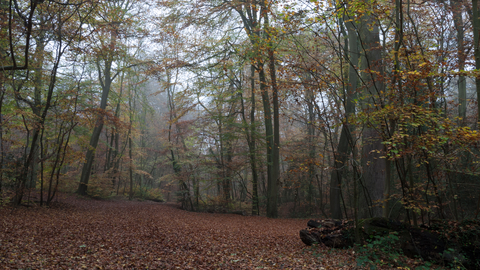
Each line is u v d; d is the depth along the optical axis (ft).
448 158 19.60
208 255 22.09
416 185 23.75
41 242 22.57
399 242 20.53
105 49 46.52
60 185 59.82
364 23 32.83
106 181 73.82
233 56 54.39
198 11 51.08
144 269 17.88
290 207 71.36
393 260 18.45
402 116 18.98
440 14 29.78
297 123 84.17
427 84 21.99
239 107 66.13
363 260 17.07
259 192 88.07
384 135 21.57
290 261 19.88
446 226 20.25
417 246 19.97
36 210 39.75
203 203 72.13
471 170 22.13
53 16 37.52
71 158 48.52
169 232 30.76
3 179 41.37
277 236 31.81
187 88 62.18
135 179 109.19
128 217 42.14
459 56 25.99
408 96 22.52
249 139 62.59
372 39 33.30
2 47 38.22
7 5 38.24
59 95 45.57
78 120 46.62
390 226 21.72
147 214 47.96
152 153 120.16
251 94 62.85
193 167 69.62
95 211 47.06
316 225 25.46
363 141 34.45
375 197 33.55
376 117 21.06
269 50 28.22
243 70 65.21
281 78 30.78
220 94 63.46
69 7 40.63
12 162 40.65
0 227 26.11
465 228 19.49
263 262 19.99
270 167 58.80
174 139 80.64
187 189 70.13
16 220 30.71
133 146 103.65
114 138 91.09
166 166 107.34
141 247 23.31
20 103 46.70
